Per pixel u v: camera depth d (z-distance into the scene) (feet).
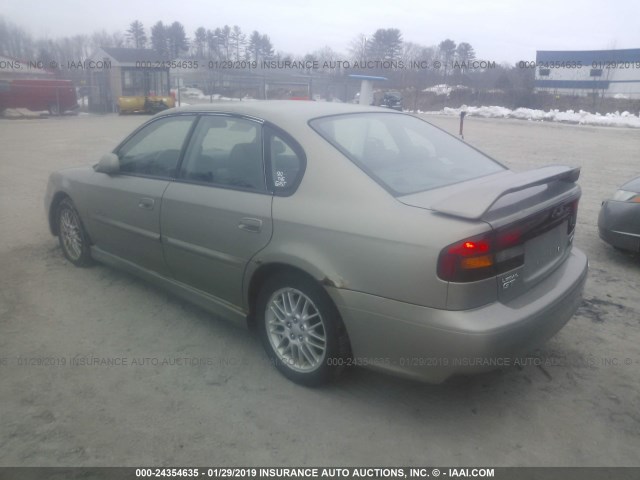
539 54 132.26
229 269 11.61
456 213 8.78
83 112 122.21
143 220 13.57
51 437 9.39
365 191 9.86
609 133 74.54
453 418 10.02
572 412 10.18
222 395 10.63
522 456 9.07
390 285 9.09
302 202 10.37
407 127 13.00
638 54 121.49
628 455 9.09
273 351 11.32
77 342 12.60
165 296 15.08
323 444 9.30
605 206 17.88
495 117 108.99
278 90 88.84
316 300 10.21
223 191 11.75
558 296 9.98
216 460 8.92
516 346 9.02
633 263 18.19
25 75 127.75
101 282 16.02
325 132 11.12
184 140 13.16
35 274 16.66
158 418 9.93
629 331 13.28
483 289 8.80
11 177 34.94
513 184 9.40
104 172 14.52
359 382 11.11
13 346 12.39
